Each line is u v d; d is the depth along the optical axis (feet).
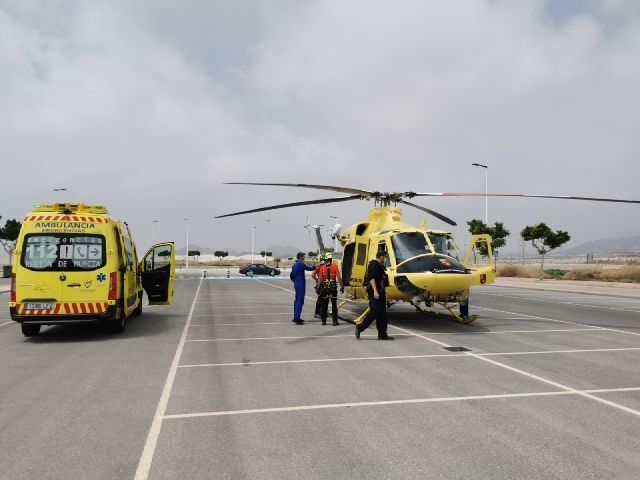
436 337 33.60
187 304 62.18
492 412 16.70
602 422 15.58
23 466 12.59
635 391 19.36
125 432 15.02
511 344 30.68
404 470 12.09
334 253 54.34
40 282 32.22
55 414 16.88
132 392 19.67
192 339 33.42
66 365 25.02
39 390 20.12
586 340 32.30
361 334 35.42
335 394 19.13
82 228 33.17
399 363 24.94
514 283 109.09
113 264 33.53
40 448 13.78
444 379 21.47
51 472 12.21
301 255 42.34
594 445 13.62
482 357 26.43
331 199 45.01
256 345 30.78
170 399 18.60
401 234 38.04
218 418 16.30
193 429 15.24
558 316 46.98
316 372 23.00
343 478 11.69
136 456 13.15
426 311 47.06
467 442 13.92
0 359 26.71
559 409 16.98
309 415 16.52
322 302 41.11
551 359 25.85
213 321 43.88
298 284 41.83
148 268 44.11
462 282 34.81
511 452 13.16
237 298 72.79
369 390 19.70
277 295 79.46
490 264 38.06
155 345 31.01
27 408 17.62
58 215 32.99
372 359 26.03
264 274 179.83
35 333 34.60
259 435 14.65
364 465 12.41
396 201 44.91
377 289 32.19
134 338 33.96
